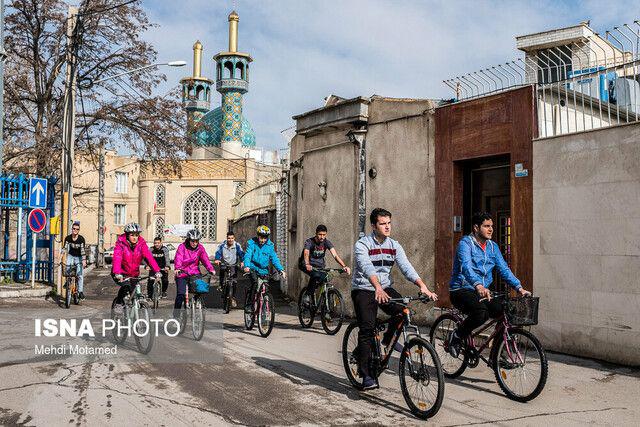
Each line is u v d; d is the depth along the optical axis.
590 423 5.20
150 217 51.19
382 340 5.93
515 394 5.98
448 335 6.88
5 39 25.03
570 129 9.45
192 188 50.88
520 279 8.98
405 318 5.59
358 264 5.86
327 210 13.69
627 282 7.54
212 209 50.69
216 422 5.11
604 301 7.80
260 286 10.18
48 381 6.44
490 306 6.16
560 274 8.38
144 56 26.44
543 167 8.72
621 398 6.04
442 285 10.48
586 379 6.84
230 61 61.66
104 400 5.72
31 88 25.69
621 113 9.51
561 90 9.02
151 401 5.73
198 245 9.72
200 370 7.14
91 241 51.50
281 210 20.81
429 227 10.85
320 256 10.88
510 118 9.32
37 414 5.24
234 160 50.25
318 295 10.68
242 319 12.18
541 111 9.05
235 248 13.56
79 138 25.95
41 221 15.48
